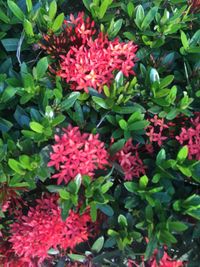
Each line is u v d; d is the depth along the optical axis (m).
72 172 0.25
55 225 0.26
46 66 0.26
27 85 0.25
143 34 0.28
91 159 0.25
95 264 0.28
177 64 0.29
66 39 0.27
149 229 0.25
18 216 0.27
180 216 0.26
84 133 0.26
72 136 0.25
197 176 0.26
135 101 0.28
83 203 0.26
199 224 0.26
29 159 0.25
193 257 0.27
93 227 0.28
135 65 0.28
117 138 0.27
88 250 0.29
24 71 0.26
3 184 0.26
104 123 0.27
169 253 0.28
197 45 0.29
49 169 0.25
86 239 0.28
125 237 0.26
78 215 0.27
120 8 0.29
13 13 0.27
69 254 0.27
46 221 0.26
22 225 0.27
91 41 0.26
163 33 0.28
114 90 0.26
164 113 0.26
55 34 0.27
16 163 0.25
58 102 0.26
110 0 0.28
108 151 0.26
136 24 0.28
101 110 0.27
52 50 0.27
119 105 0.27
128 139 0.26
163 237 0.25
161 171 0.26
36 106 0.27
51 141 0.26
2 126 0.26
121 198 0.28
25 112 0.26
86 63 0.25
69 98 0.26
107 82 0.26
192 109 0.28
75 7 0.30
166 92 0.26
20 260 0.28
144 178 0.26
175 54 0.29
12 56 0.28
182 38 0.27
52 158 0.25
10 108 0.27
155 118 0.27
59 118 0.25
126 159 0.26
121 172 0.26
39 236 0.26
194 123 0.27
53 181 0.28
